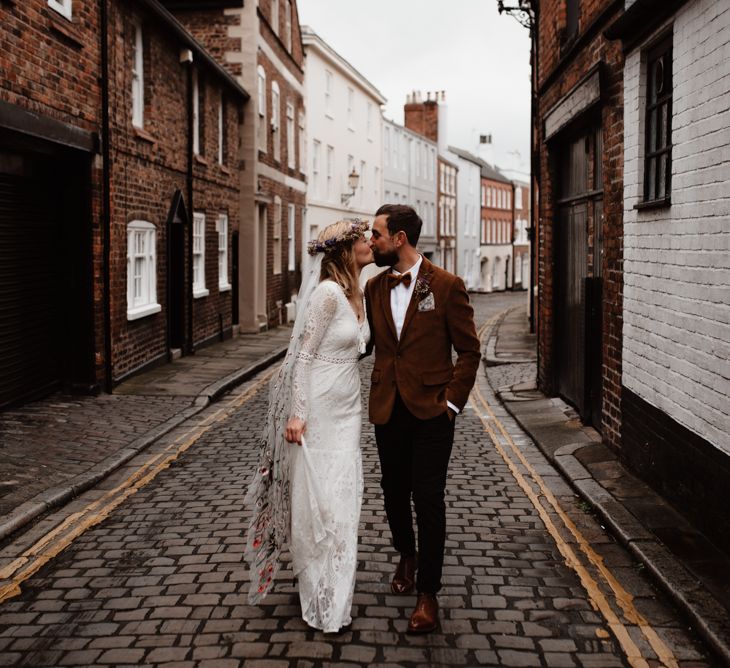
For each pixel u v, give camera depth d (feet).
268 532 13.07
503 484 21.17
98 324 33.63
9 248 28.53
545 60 34.17
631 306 21.04
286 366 13.19
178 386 36.32
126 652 11.94
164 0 63.10
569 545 16.51
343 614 12.46
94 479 21.24
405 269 13.56
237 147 63.21
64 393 33.24
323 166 99.19
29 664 11.60
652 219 19.29
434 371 13.32
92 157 32.63
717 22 15.30
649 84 20.43
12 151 28.55
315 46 91.71
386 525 17.70
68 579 14.78
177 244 48.14
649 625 12.85
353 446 13.15
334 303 12.88
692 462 16.78
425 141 155.53
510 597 13.91
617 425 22.81
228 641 12.28
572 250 30.53
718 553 15.21
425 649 12.02
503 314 95.04
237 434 27.71
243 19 63.00
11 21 25.53
